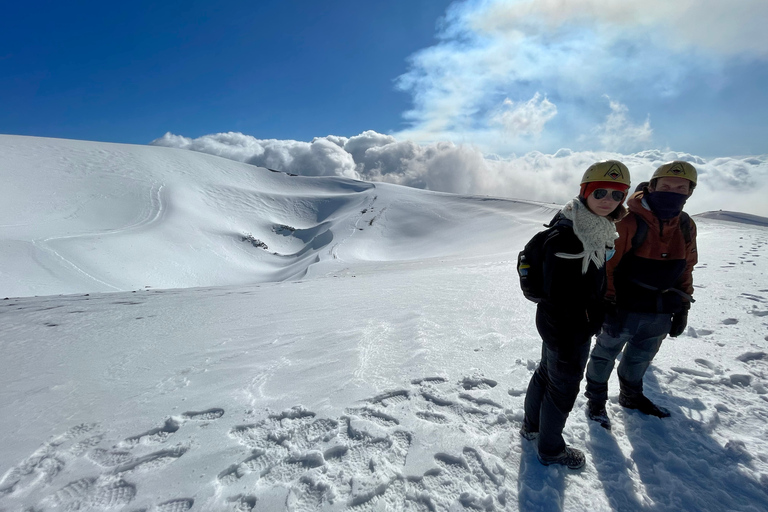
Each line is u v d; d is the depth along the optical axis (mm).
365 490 1865
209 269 55094
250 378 3314
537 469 2000
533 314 4711
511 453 2127
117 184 71375
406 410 2582
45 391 3244
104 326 5785
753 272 6344
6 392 3246
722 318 4062
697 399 2627
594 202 1808
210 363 3773
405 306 5727
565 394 1899
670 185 2176
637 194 2398
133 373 3611
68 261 41250
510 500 1811
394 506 1782
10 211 53500
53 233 47594
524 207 66438
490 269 11273
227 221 74625
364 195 89062
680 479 1921
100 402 2986
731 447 2121
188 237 62281
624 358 2543
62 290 34375
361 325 4746
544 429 1986
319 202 89625
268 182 100125
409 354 3590
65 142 84750
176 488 1955
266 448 2252
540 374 2111
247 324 5426
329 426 2445
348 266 42219
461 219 67562
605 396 2441
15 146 75312
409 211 75562
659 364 3154
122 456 2254
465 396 2725
